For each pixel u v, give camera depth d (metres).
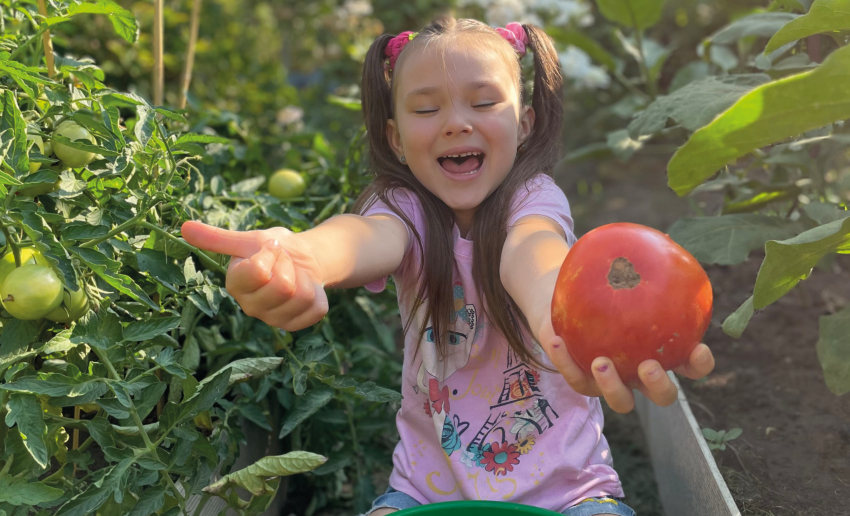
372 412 2.05
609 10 3.22
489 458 1.49
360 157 2.19
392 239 1.36
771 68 1.83
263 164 2.44
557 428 1.50
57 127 1.39
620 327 0.85
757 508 1.50
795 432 1.79
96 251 1.19
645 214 4.25
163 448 1.36
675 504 1.76
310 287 0.95
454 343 1.52
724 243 1.84
